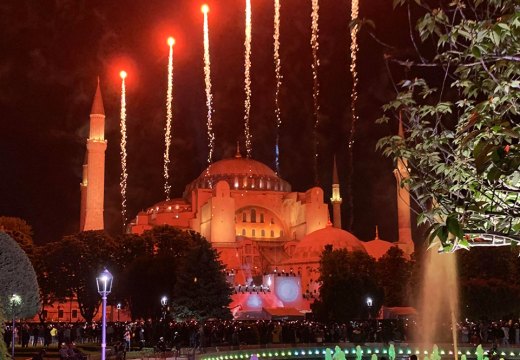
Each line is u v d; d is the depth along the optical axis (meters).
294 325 60.94
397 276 97.75
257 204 148.50
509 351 48.78
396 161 12.30
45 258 84.81
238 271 127.06
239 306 101.38
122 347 38.66
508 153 8.55
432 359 36.56
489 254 74.88
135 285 80.44
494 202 10.34
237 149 161.12
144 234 99.81
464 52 9.93
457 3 10.29
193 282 69.62
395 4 10.30
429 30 10.37
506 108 9.87
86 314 86.94
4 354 14.85
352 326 60.69
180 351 42.88
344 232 130.75
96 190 112.00
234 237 135.00
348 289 77.56
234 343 53.34
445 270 68.62
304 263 124.56
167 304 77.50
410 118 12.07
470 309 65.50
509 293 65.94
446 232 8.77
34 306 38.75
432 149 11.80
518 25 9.31
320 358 52.91
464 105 11.60
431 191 11.33
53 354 41.66
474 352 49.88
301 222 144.75
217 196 135.88
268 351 51.50
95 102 115.12
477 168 8.62
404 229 130.25
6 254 38.16
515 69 9.82
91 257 85.50
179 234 101.25
